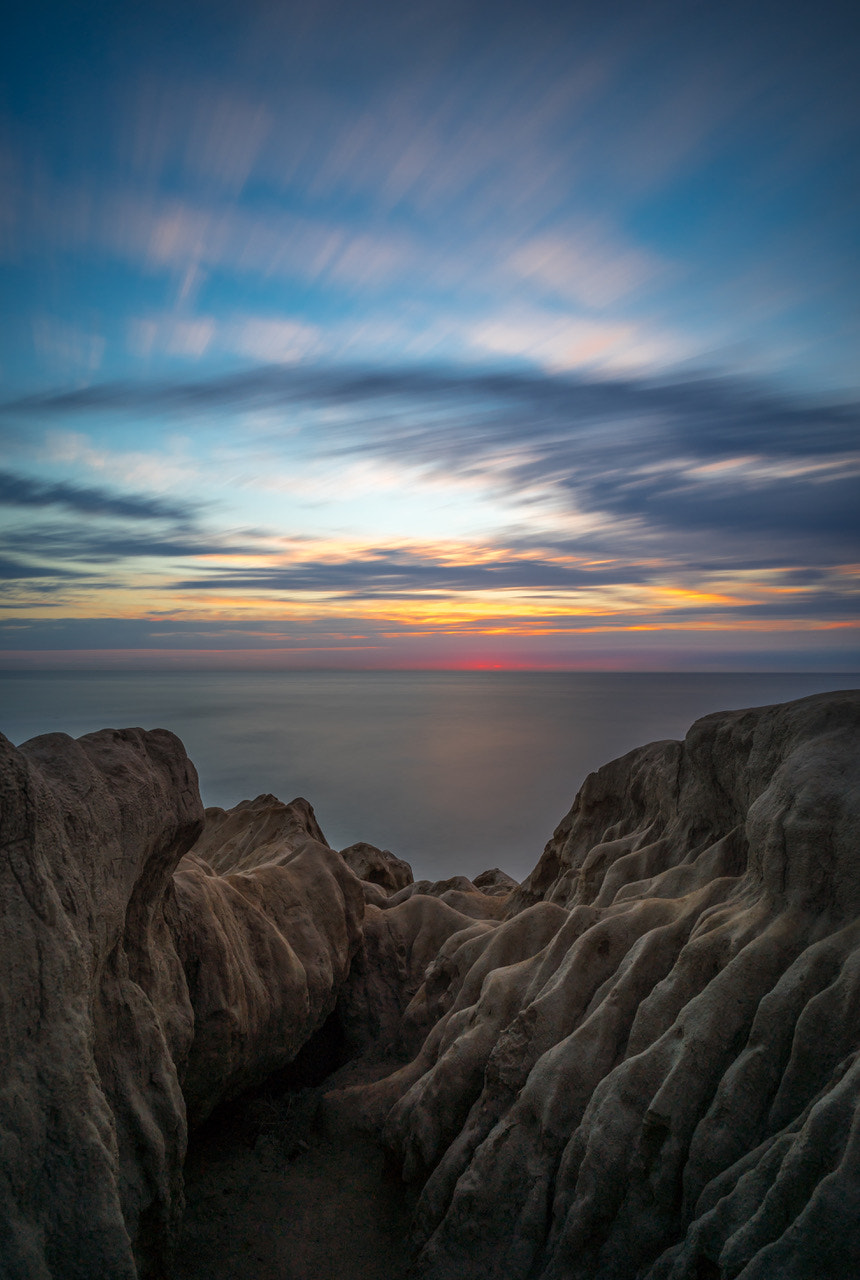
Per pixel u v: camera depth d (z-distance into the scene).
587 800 21.67
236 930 13.46
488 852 54.28
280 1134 14.20
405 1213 11.99
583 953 12.45
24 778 7.27
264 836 21.34
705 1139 8.79
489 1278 9.77
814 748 11.62
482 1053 12.48
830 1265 6.88
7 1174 6.19
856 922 9.63
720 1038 9.52
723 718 16.03
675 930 11.91
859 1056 7.95
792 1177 7.52
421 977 18.62
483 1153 10.66
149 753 10.99
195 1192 12.33
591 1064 10.74
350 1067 16.45
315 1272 10.91
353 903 17.62
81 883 8.09
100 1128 7.00
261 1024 13.13
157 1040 9.45
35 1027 6.85
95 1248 6.49
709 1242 7.93
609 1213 9.27
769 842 10.98
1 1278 5.86
